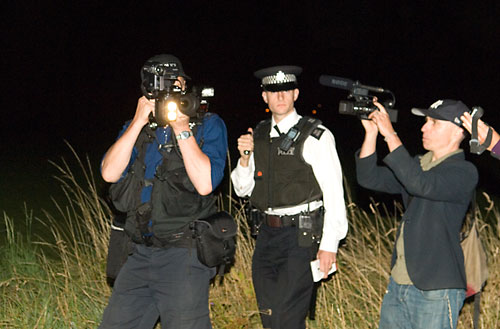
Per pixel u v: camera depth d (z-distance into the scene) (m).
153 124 3.07
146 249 3.21
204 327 3.18
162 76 2.92
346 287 4.79
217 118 3.26
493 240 5.24
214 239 3.15
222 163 3.17
